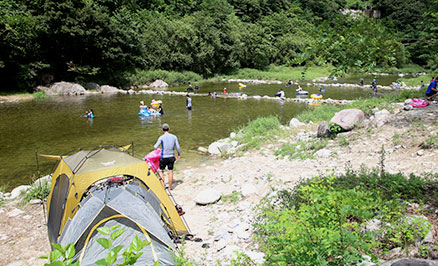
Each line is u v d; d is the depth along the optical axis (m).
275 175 8.12
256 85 39.59
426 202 4.73
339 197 3.06
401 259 3.22
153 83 41.16
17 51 30.84
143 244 1.94
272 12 77.00
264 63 62.09
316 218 2.98
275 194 6.53
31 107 23.80
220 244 4.98
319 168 8.10
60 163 6.19
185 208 6.86
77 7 36.22
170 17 54.72
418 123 9.97
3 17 29.75
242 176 8.46
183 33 48.44
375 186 5.41
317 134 11.51
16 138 13.97
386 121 10.95
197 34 50.84
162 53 46.69
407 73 53.25
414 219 3.91
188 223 6.12
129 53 41.22
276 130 13.52
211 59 53.12
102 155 5.82
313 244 2.73
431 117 10.50
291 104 23.08
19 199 7.58
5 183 8.75
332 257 3.06
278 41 64.50
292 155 9.73
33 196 7.56
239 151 11.21
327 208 3.06
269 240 3.60
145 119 18.16
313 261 2.62
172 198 7.29
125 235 4.16
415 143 8.45
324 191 3.25
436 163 6.88
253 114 19.12
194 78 47.28
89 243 4.09
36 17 32.62
